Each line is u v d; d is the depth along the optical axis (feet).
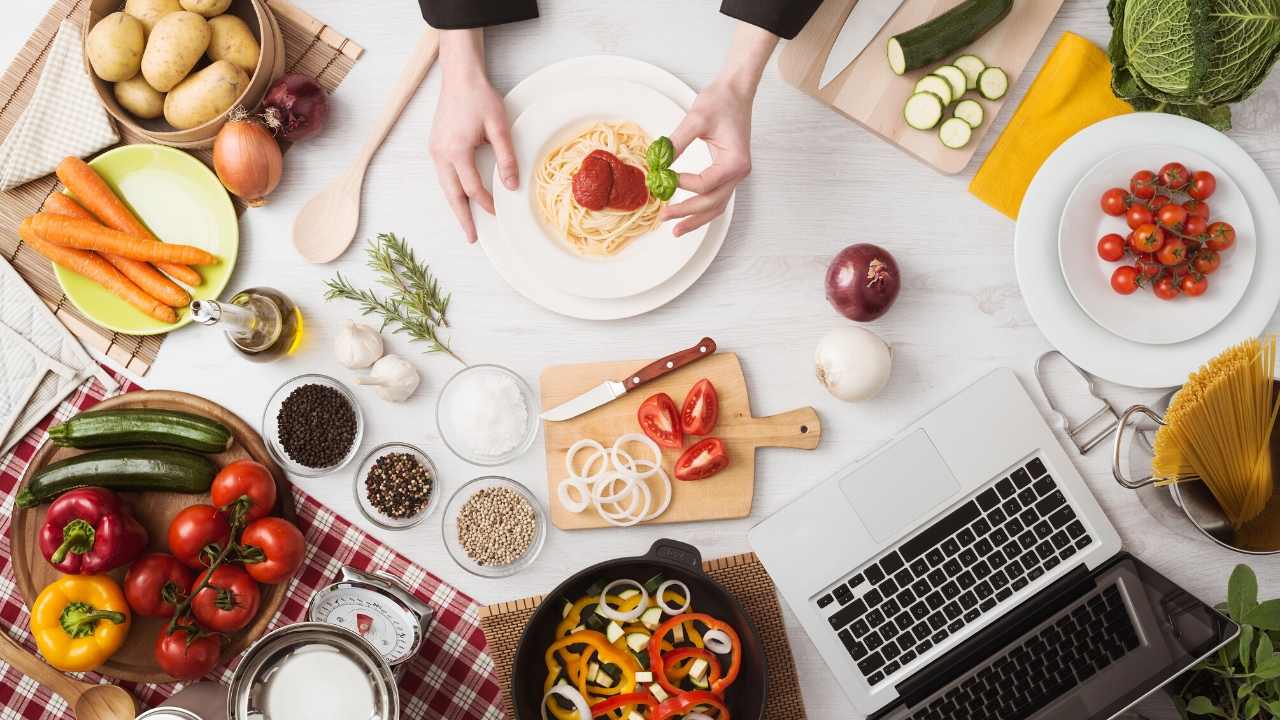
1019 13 4.90
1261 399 4.35
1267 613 4.23
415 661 4.96
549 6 5.05
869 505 4.82
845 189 5.06
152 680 4.83
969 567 4.79
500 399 4.89
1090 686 4.56
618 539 4.99
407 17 5.05
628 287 4.84
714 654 4.81
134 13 4.66
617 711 4.84
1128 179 4.74
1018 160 4.95
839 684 4.81
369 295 5.04
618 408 5.01
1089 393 4.99
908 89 4.94
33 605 4.64
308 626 4.16
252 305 4.79
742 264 5.06
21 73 5.04
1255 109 4.93
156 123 4.95
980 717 4.60
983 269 5.05
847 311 4.86
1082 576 4.75
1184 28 4.26
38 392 5.00
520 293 4.93
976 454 4.84
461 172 4.79
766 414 5.04
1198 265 4.66
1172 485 4.58
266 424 5.01
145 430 4.79
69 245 4.84
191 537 4.61
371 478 4.92
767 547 4.82
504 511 4.91
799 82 4.97
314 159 5.05
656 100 4.85
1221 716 4.68
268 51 4.75
